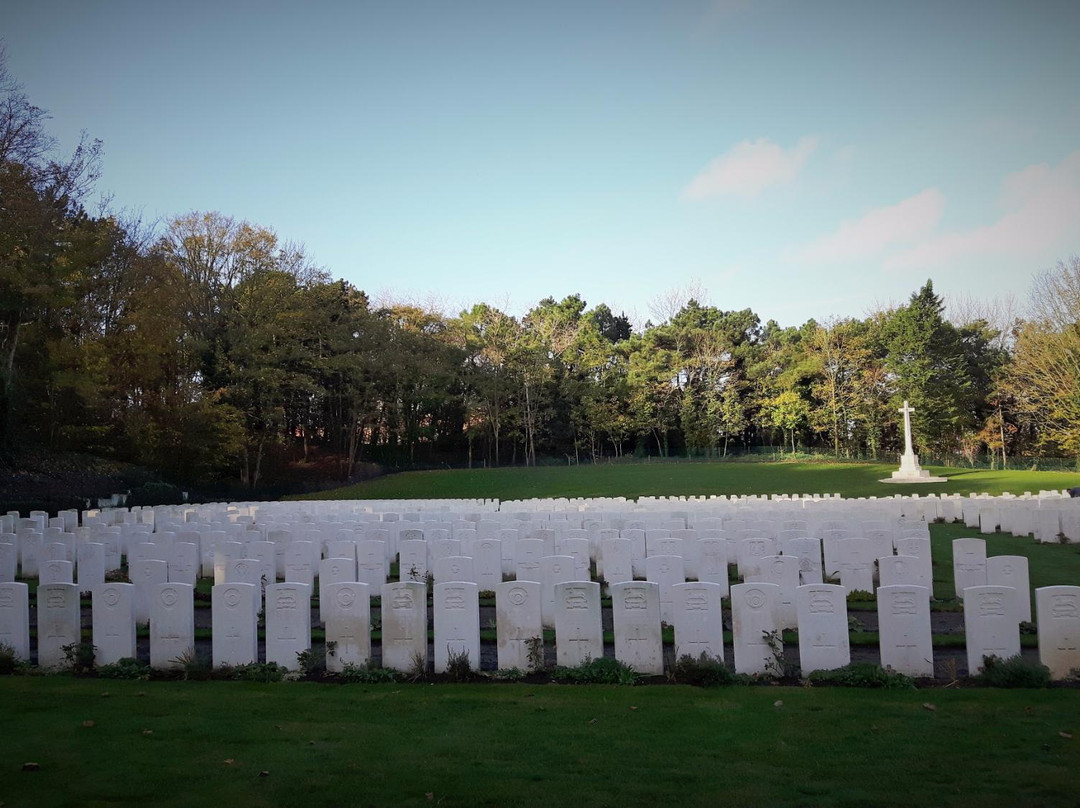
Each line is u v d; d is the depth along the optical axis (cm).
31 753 738
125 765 707
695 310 8381
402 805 623
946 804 613
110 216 4544
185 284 4956
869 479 5244
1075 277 5659
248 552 1731
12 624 1117
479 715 856
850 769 686
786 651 1190
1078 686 941
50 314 4097
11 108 3388
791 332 8250
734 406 7375
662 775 679
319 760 720
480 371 7238
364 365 6003
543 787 656
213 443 4741
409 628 1060
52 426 4234
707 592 1046
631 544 1755
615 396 7581
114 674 1047
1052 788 638
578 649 1066
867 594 1608
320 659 1095
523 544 1686
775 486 5056
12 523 2244
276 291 5188
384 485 5531
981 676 976
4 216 3334
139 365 4447
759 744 752
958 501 2867
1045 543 2275
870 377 6969
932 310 6588
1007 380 6431
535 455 7612
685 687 961
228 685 997
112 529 1939
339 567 1423
